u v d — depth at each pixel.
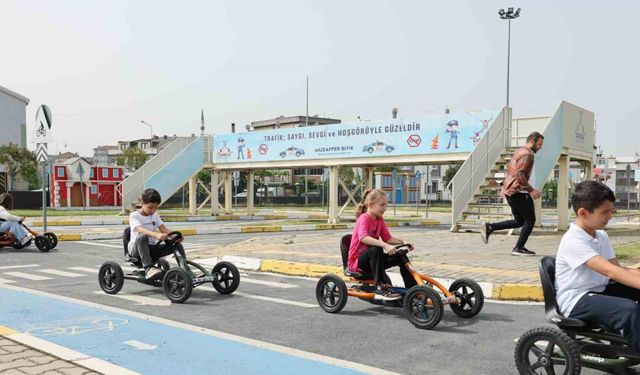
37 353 4.78
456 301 6.02
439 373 4.43
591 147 19.03
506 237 14.29
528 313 6.47
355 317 6.38
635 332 3.61
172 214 30.08
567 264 4.01
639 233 16.81
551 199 65.00
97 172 45.41
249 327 5.93
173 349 5.04
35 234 13.06
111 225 23.00
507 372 4.45
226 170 29.66
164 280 7.31
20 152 47.44
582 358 3.89
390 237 6.69
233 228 20.14
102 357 4.77
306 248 12.35
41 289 8.12
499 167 17.64
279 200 62.94
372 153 21.73
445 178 76.19
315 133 23.83
